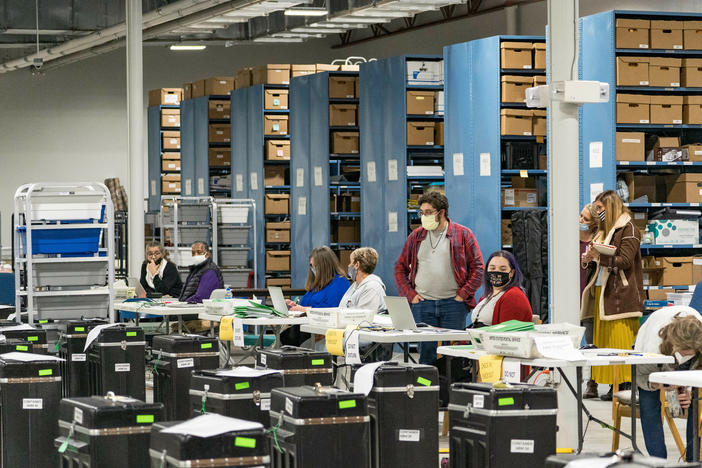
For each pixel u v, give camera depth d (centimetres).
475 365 664
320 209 1408
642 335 619
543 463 493
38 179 2378
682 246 1047
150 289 1233
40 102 2378
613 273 845
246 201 1592
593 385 920
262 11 1541
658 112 1043
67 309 903
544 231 1097
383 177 1286
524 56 1145
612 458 356
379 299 852
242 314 884
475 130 1162
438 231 836
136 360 746
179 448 393
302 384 638
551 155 681
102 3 1861
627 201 1049
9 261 2066
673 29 1043
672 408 566
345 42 2417
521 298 684
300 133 1449
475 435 496
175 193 1886
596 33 1048
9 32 1878
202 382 559
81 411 478
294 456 467
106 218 914
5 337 773
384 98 1280
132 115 1362
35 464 611
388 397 532
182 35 2103
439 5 1442
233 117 1625
